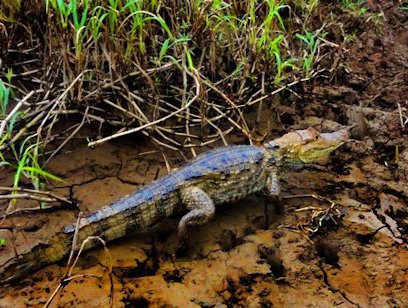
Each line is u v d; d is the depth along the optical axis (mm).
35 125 2412
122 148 2432
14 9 2482
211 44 2576
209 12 2678
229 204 2291
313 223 2236
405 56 3092
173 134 2477
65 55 2377
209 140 2510
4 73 2498
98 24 2410
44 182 2297
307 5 3098
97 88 2439
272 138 2549
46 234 2131
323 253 2180
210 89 2557
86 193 2273
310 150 2311
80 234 2055
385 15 3418
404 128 2641
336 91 2816
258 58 2600
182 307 1988
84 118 2387
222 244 2174
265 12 2918
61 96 2316
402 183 2416
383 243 2182
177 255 2119
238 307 2012
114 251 2111
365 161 2510
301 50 2889
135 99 2500
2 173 2301
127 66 2477
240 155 2236
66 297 1980
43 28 2510
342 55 2969
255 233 2201
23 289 1996
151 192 2123
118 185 2311
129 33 2500
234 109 2533
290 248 2154
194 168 2182
